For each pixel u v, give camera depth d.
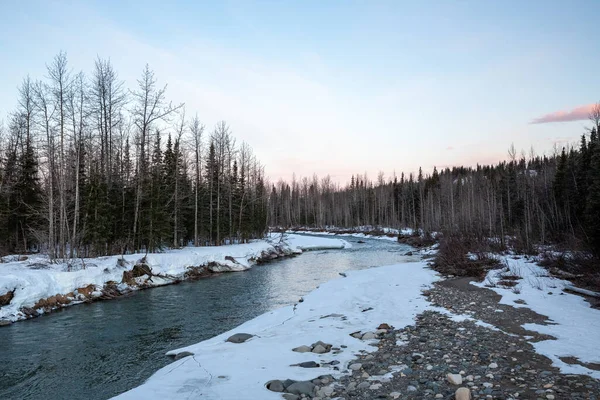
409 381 6.49
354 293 16.44
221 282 23.14
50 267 18.73
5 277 15.21
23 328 13.28
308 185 117.38
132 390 6.43
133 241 26.00
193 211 38.38
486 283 17.77
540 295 14.05
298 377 6.88
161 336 12.23
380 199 89.88
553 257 19.78
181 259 25.23
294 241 54.22
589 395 5.54
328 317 12.38
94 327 13.36
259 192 55.84
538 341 8.61
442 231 45.97
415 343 8.97
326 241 55.16
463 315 11.85
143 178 28.05
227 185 43.47
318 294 17.08
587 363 7.00
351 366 7.44
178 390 6.34
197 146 36.41
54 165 23.38
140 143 29.06
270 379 6.80
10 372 9.30
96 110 26.12
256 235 53.81
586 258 17.83
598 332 9.19
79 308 16.34
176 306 16.66
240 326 12.27
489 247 27.56
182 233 35.38
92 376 8.99
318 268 29.47
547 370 6.70
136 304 17.11
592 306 12.16
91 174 26.22
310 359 8.02
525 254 23.61
